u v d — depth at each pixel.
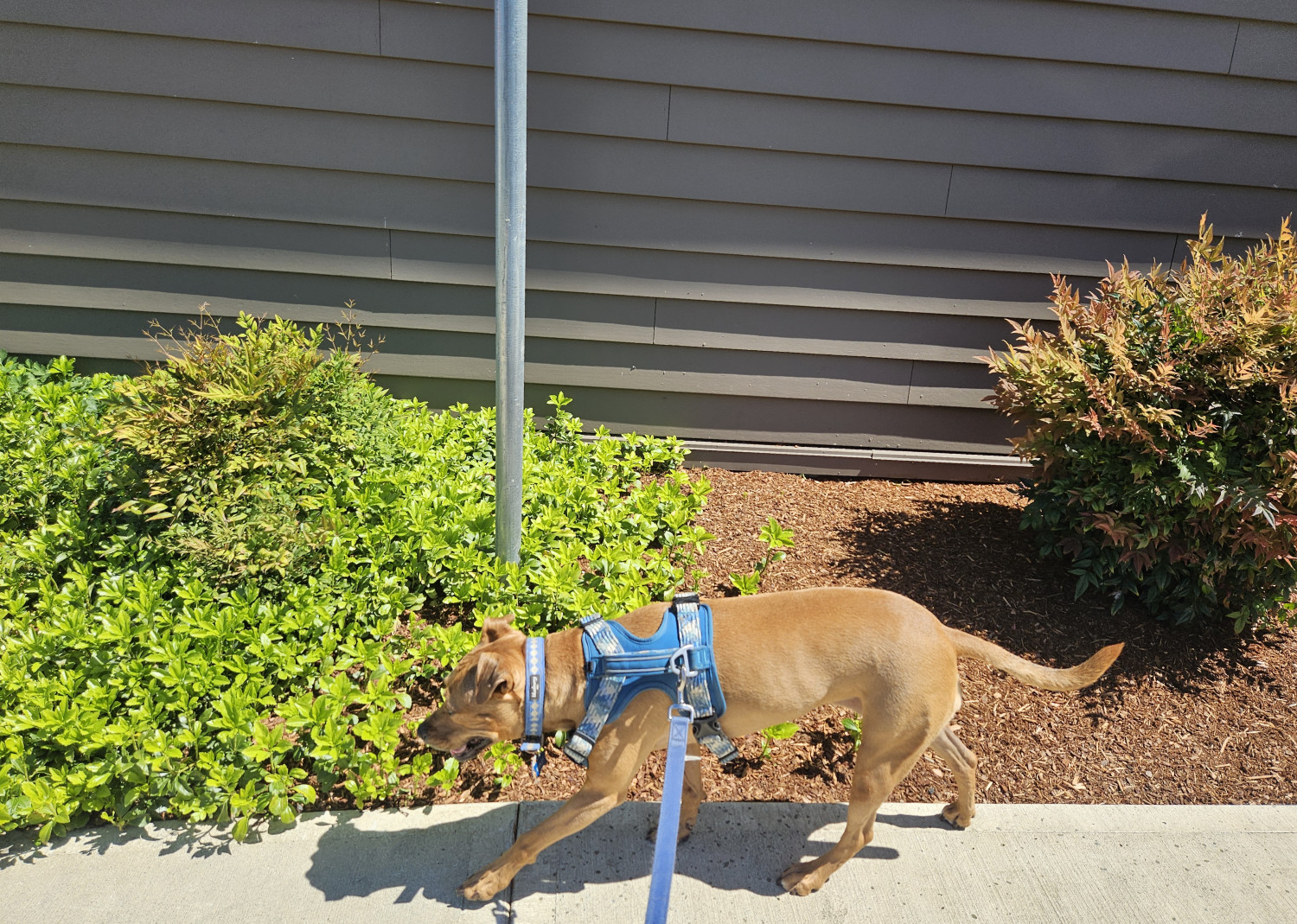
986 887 2.80
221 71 4.77
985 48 4.84
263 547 3.68
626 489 5.04
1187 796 3.27
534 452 5.00
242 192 5.02
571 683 2.53
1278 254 4.04
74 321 5.24
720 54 4.81
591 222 5.13
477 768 3.16
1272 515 3.55
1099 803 3.22
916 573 4.42
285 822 2.88
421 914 2.59
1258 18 4.80
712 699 2.47
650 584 4.07
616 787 2.52
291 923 2.53
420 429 5.01
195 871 2.70
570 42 4.75
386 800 3.02
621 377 5.50
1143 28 4.82
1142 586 4.25
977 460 5.71
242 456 3.93
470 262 5.24
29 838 2.80
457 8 4.71
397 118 4.91
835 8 4.75
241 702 3.00
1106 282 4.50
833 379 5.54
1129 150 5.07
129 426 3.85
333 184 5.03
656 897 2.11
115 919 2.53
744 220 5.16
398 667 3.22
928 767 3.35
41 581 3.59
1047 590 4.34
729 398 5.58
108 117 4.82
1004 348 5.51
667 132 4.95
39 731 2.97
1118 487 3.95
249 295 5.25
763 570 4.27
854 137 5.00
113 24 4.65
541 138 4.93
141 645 3.31
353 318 5.32
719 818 3.02
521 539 3.96
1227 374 3.71
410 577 3.91
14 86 4.72
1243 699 3.78
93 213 5.02
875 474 5.71
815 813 3.07
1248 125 5.03
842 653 2.49
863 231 5.20
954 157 5.06
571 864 2.79
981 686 3.74
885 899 2.74
